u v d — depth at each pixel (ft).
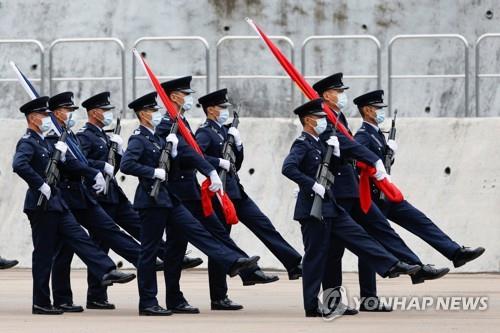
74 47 189.47
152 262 125.18
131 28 189.16
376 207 127.13
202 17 187.93
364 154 123.75
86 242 126.00
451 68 183.52
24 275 166.20
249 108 185.57
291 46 176.04
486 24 184.55
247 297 141.59
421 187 165.07
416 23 184.96
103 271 125.29
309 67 184.96
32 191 125.80
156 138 127.34
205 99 135.44
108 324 116.06
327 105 125.49
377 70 173.37
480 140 165.27
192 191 129.59
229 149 134.10
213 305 130.62
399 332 107.76
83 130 137.39
